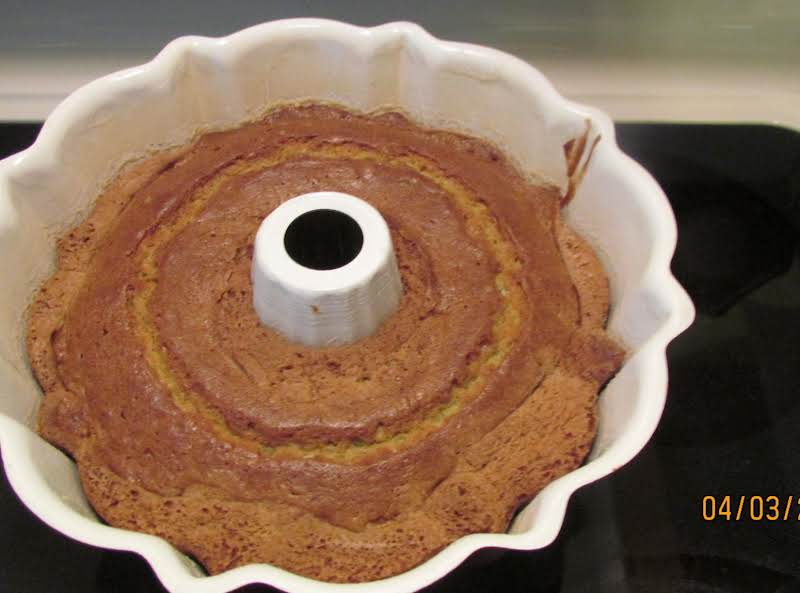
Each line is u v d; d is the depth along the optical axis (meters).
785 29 0.55
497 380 0.36
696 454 0.41
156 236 0.40
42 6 0.53
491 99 0.45
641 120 0.53
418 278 0.39
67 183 0.42
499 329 0.38
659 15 0.55
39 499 0.32
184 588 0.29
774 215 0.48
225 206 0.40
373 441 0.35
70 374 0.38
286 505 0.34
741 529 0.39
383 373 0.36
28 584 0.37
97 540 0.31
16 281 0.39
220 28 0.55
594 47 0.56
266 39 0.44
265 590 0.32
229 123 0.46
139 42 0.55
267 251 0.35
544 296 0.39
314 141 0.43
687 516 0.39
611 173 0.41
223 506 0.34
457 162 0.43
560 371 0.38
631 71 0.55
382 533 0.33
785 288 0.46
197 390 0.36
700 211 0.49
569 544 0.38
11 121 0.52
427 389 0.35
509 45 0.56
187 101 0.45
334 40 0.44
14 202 0.40
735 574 0.38
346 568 0.33
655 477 0.40
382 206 0.40
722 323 0.45
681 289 0.37
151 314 0.38
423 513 0.34
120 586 0.37
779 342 0.44
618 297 0.40
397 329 0.37
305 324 0.36
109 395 0.36
